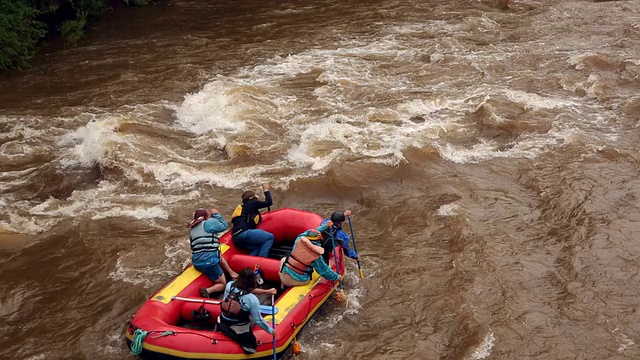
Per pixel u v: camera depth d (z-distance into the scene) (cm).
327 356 717
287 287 757
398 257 888
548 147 1159
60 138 1230
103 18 1991
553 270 850
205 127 1258
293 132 1230
